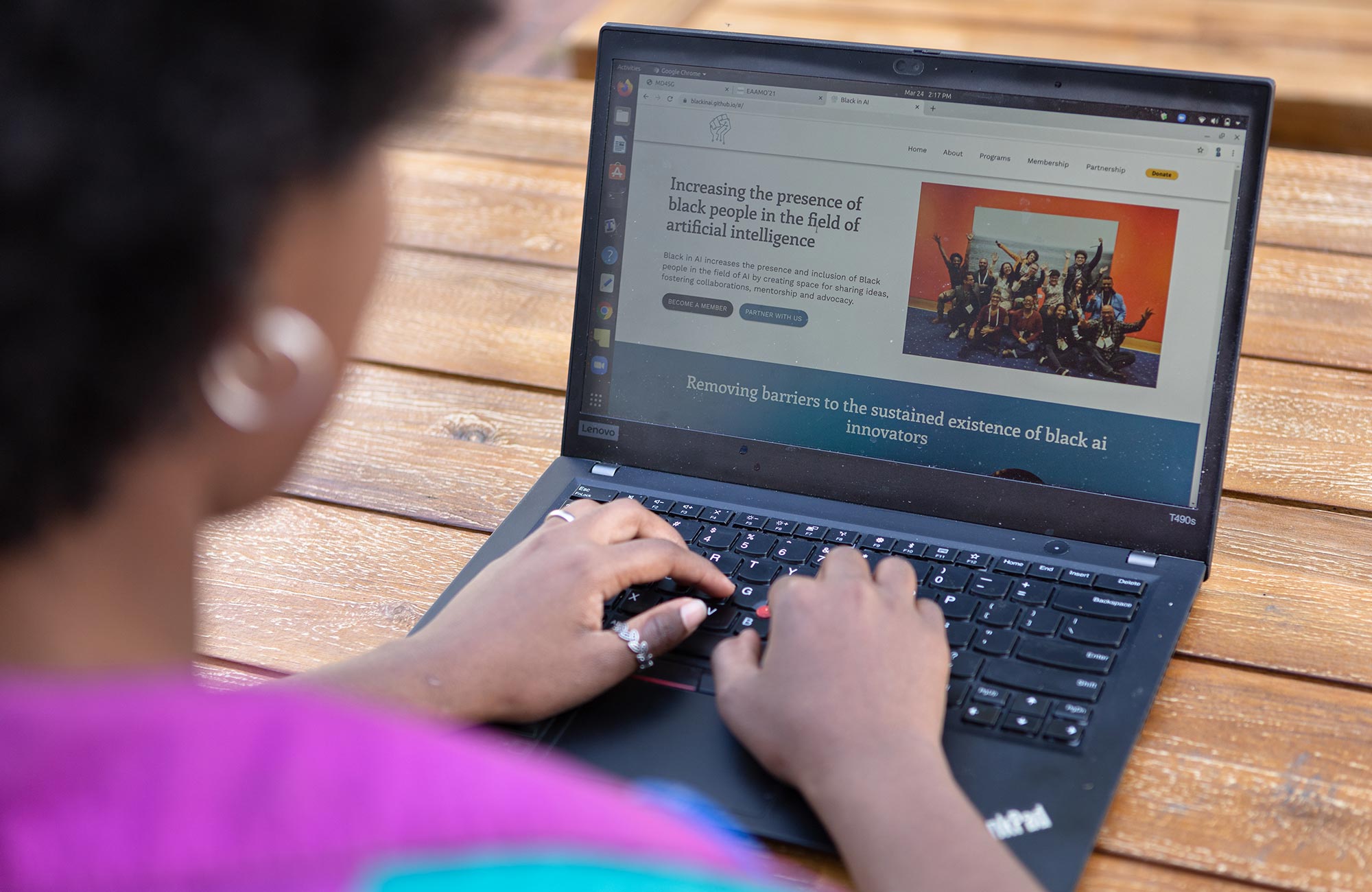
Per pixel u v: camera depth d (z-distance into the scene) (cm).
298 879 22
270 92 24
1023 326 77
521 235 121
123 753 23
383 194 30
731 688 60
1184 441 73
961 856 47
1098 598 70
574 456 88
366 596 77
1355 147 160
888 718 55
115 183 23
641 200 84
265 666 71
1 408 24
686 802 58
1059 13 192
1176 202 72
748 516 80
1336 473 86
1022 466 77
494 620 64
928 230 78
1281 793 60
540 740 62
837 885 55
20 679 23
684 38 82
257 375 28
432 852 23
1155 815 59
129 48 22
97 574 28
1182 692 66
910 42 179
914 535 77
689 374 84
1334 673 67
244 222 24
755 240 82
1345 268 109
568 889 23
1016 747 60
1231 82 70
